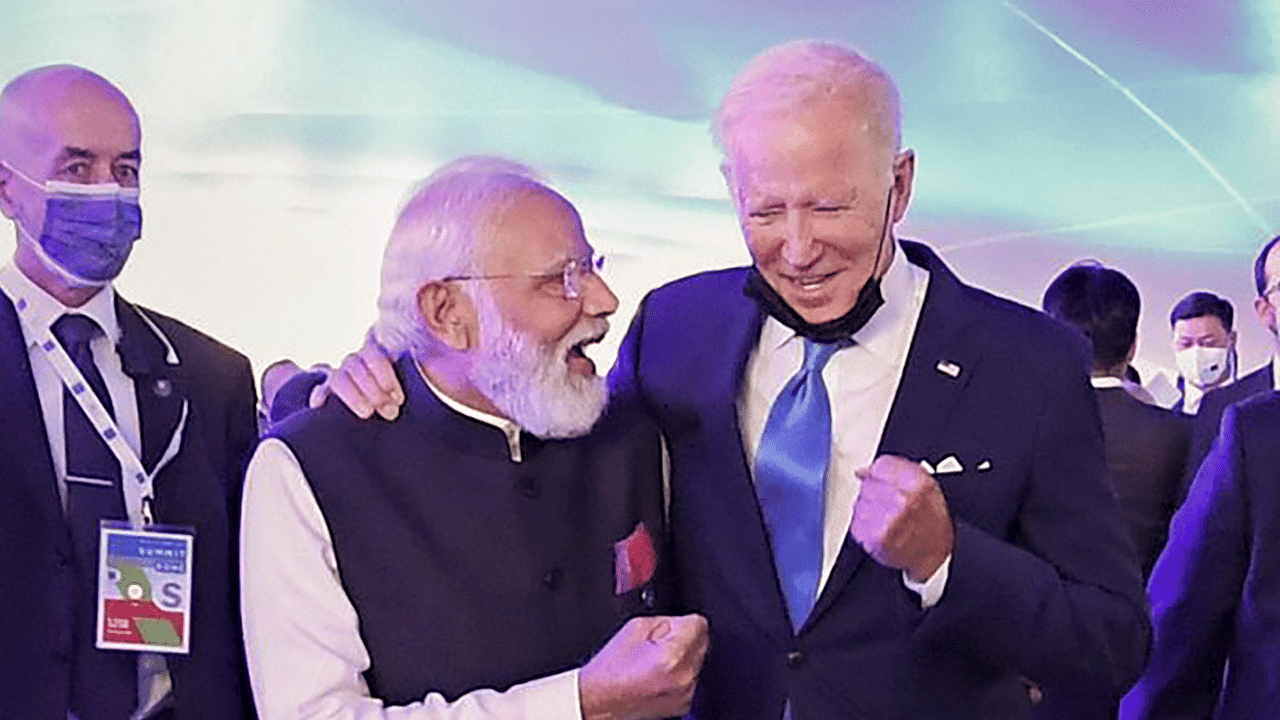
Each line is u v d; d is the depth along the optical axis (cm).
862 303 202
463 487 203
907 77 493
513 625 200
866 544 192
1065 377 205
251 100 489
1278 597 247
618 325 488
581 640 204
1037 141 492
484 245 198
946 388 205
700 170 491
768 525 207
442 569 200
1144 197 491
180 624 228
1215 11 490
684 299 224
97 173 234
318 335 491
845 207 193
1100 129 492
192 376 239
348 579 199
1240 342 491
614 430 213
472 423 204
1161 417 352
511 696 191
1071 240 493
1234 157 491
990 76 492
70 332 233
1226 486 251
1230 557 251
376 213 491
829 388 209
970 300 212
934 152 493
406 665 197
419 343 204
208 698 229
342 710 191
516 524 203
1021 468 202
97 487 228
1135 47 491
